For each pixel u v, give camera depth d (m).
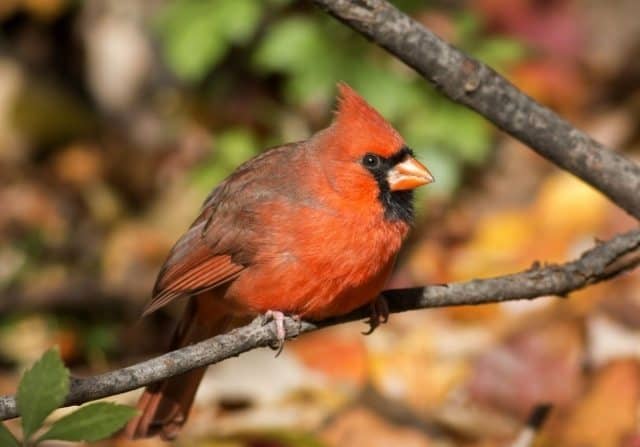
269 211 6.98
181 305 11.66
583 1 14.25
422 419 9.01
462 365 9.59
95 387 5.57
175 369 5.85
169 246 12.48
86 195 13.61
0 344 10.96
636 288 10.20
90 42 14.74
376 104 11.70
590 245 11.15
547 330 9.64
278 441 8.78
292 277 6.91
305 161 7.03
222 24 11.88
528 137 7.30
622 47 13.90
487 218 12.08
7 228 13.22
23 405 4.83
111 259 12.26
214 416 9.35
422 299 6.93
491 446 8.82
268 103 12.61
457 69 7.10
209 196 7.76
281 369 9.61
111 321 11.48
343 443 8.84
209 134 13.09
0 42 14.88
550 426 8.81
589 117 13.27
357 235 6.82
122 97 14.59
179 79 14.21
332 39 11.83
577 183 11.77
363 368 9.70
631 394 8.79
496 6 13.32
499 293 6.81
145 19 14.64
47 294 11.45
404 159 6.85
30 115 14.50
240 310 7.39
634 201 7.33
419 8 12.09
